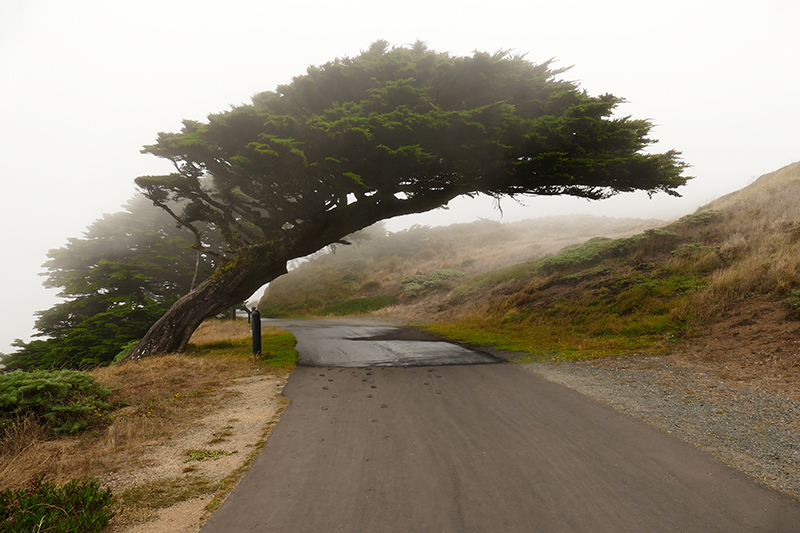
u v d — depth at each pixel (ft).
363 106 32.94
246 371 28.09
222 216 43.16
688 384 20.62
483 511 9.70
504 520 9.27
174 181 39.78
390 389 22.38
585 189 43.34
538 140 33.88
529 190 43.86
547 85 38.06
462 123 32.42
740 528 8.68
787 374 20.06
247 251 40.91
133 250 80.28
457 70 35.50
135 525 9.48
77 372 19.16
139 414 18.47
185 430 16.38
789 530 8.54
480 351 35.53
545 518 9.31
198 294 39.93
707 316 31.63
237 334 55.01
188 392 22.44
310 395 21.52
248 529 9.19
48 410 16.61
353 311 102.37
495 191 43.75
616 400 18.85
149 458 13.56
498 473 11.72
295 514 9.78
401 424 16.35
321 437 15.10
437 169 37.81
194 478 11.98
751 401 17.31
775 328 25.66
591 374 24.41
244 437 15.40
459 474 11.74
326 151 34.27
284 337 48.78
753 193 53.72
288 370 28.66
